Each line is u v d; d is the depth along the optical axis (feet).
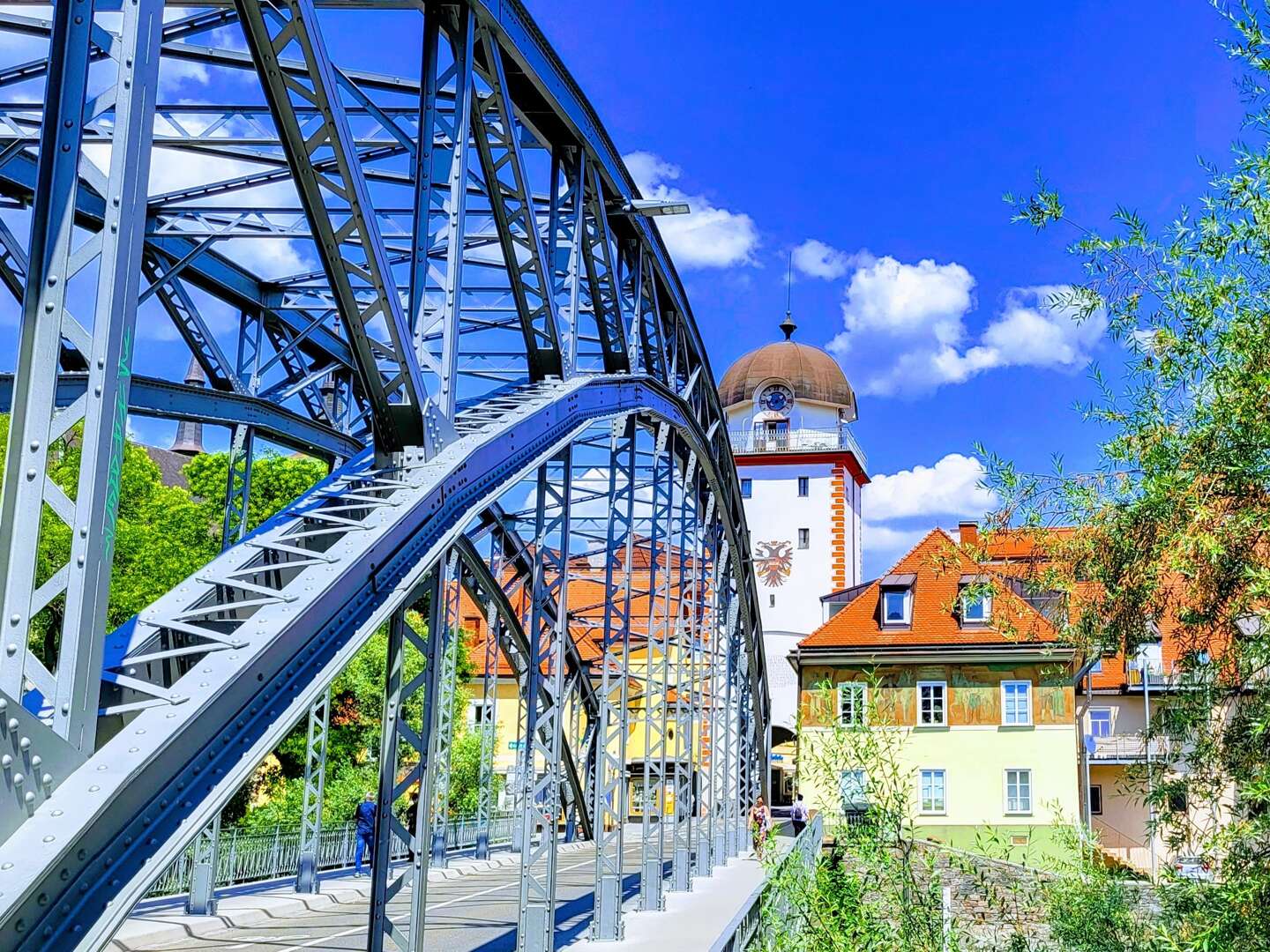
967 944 23.18
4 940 13.47
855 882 22.66
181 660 20.38
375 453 28.81
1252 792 17.81
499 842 111.04
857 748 23.30
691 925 57.26
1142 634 21.97
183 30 34.58
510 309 50.57
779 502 202.18
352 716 109.40
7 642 14.56
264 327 56.24
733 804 93.81
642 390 54.44
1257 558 18.89
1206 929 18.65
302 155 24.48
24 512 14.97
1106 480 22.27
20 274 40.45
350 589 23.03
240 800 98.37
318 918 57.98
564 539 44.32
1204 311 19.66
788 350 215.51
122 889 15.26
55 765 14.90
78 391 42.70
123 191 16.35
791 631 196.24
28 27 35.60
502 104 34.50
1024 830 120.67
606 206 49.96
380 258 25.35
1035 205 23.18
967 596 24.79
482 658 151.33
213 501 118.73
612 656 55.88
